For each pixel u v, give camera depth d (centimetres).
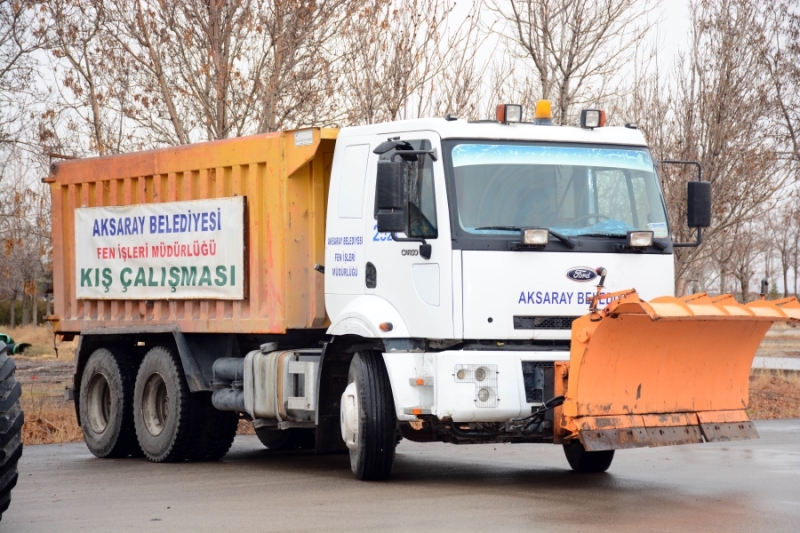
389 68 1803
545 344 987
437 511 847
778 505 867
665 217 1048
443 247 965
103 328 1402
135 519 839
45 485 1066
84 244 1441
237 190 1235
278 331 1170
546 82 1922
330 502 905
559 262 984
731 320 922
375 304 1027
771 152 1969
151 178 1361
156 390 1342
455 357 943
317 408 1088
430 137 997
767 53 1980
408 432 1043
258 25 1808
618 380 920
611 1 1916
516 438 982
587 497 919
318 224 1164
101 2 1805
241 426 1709
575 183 1015
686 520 794
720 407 976
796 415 1878
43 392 2147
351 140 1084
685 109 1977
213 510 876
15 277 3784
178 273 1303
